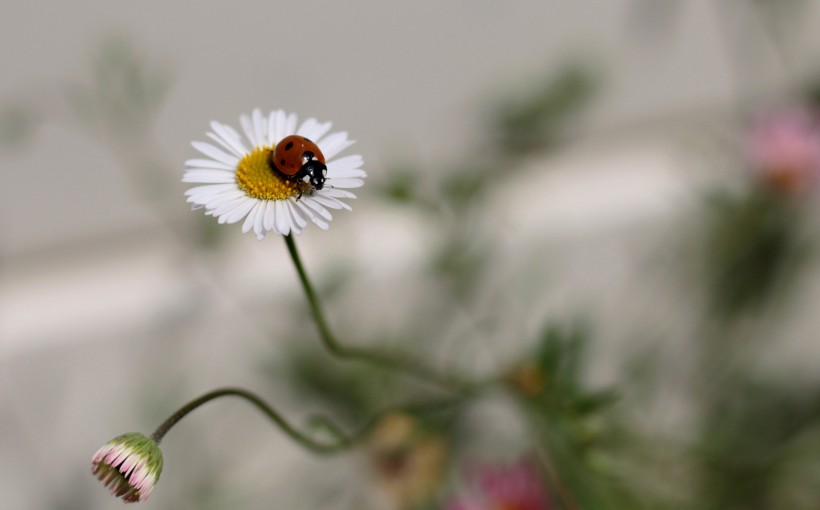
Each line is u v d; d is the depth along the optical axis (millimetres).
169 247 311
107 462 212
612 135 341
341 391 284
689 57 336
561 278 322
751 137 295
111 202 311
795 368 306
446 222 280
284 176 214
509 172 317
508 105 309
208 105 308
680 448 278
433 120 327
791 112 299
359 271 300
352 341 291
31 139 300
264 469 305
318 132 222
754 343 302
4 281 317
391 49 318
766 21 323
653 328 310
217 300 306
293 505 303
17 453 317
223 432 305
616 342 314
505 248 316
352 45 315
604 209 326
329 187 216
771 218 292
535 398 251
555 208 325
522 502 271
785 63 327
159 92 293
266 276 305
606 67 329
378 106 324
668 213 327
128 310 312
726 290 300
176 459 302
